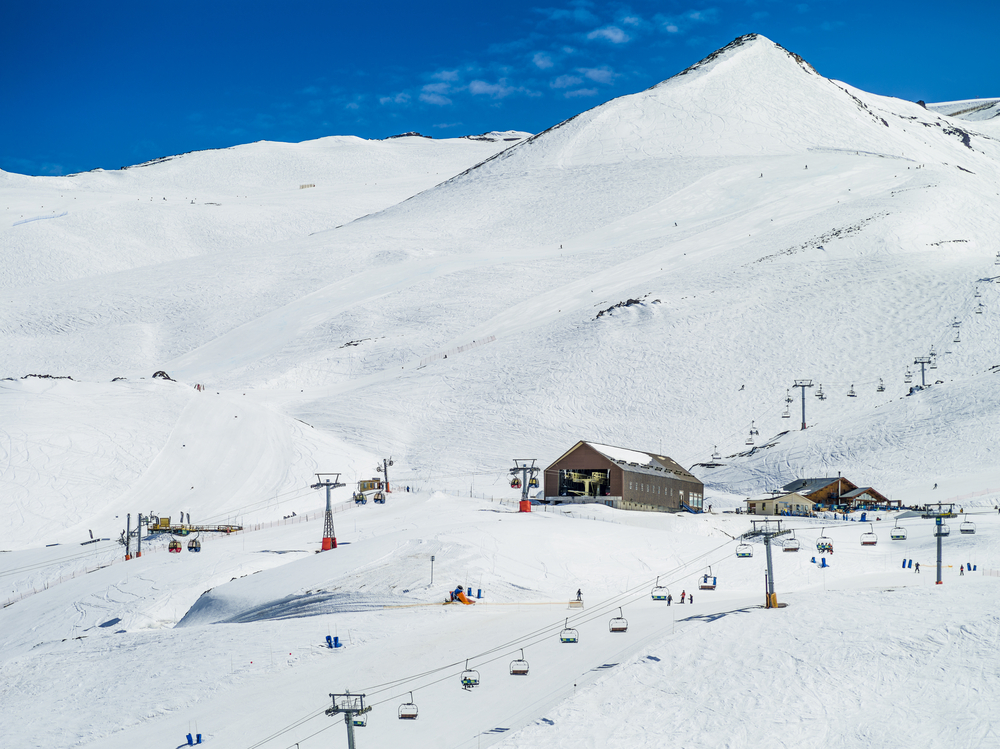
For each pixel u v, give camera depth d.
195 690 33.56
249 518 78.62
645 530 57.34
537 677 31.05
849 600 37.00
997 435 82.38
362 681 32.34
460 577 46.31
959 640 29.86
